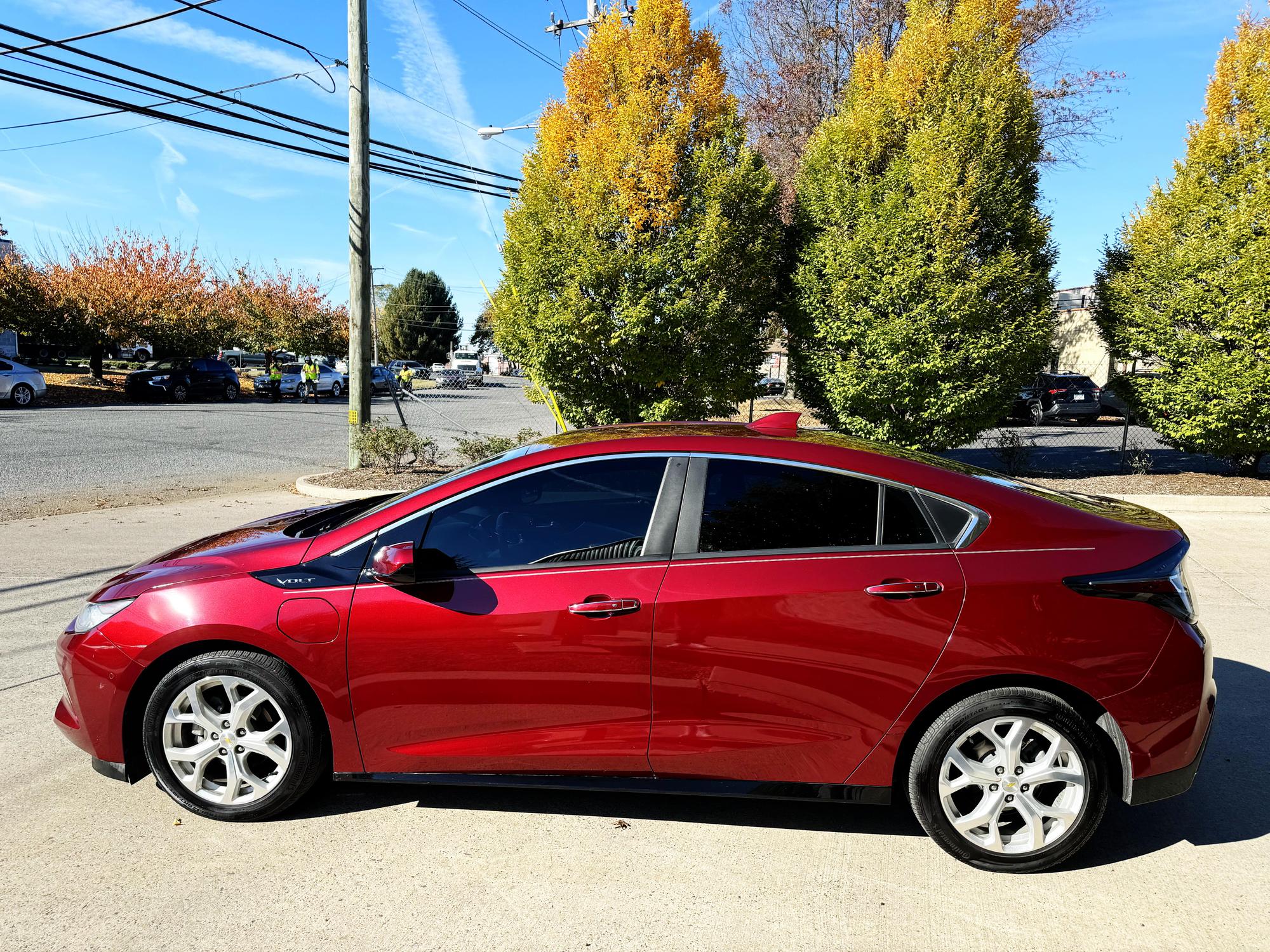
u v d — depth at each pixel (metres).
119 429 20.22
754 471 3.18
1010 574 2.92
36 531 8.97
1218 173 11.67
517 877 2.94
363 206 12.95
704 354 11.92
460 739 3.15
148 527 9.20
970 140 11.52
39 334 33.62
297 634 3.11
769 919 2.71
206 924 2.65
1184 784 2.96
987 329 11.58
